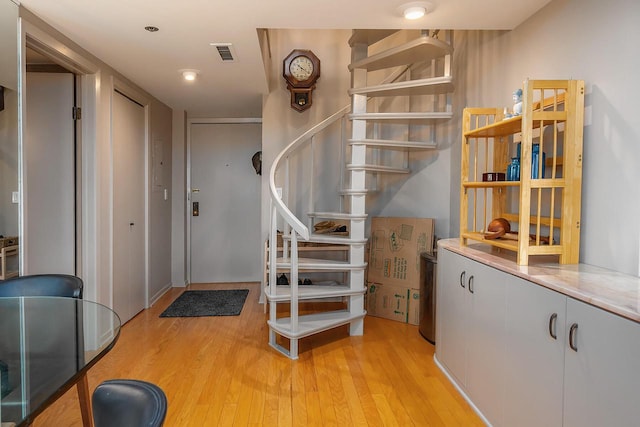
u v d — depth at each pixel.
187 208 5.23
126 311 3.65
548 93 2.22
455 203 3.64
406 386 2.50
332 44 4.35
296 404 2.28
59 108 2.99
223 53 2.94
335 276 4.44
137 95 3.79
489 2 2.26
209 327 3.57
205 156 5.25
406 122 3.67
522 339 1.76
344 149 4.28
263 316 3.89
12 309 1.76
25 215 2.27
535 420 1.67
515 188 2.64
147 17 2.34
